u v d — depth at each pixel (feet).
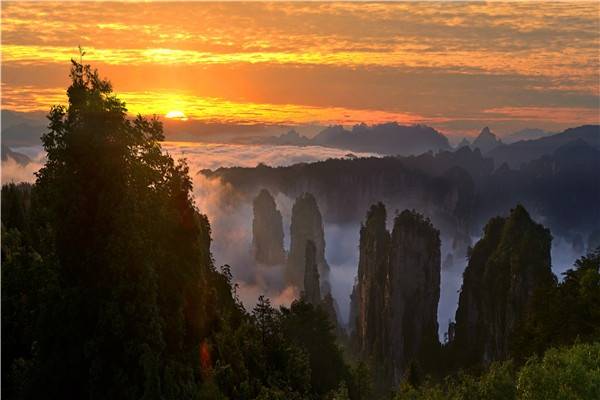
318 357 226.58
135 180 131.34
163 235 135.13
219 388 136.77
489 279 364.99
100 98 127.24
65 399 121.29
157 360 116.98
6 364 135.03
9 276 146.92
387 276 442.91
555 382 134.62
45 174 129.29
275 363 182.50
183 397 122.42
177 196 141.38
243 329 180.04
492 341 357.61
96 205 125.59
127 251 121.70
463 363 374.43
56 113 127.13
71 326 121.70
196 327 141.69
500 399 141.49
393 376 418.31
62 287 126.41
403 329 433.07
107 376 118.32
